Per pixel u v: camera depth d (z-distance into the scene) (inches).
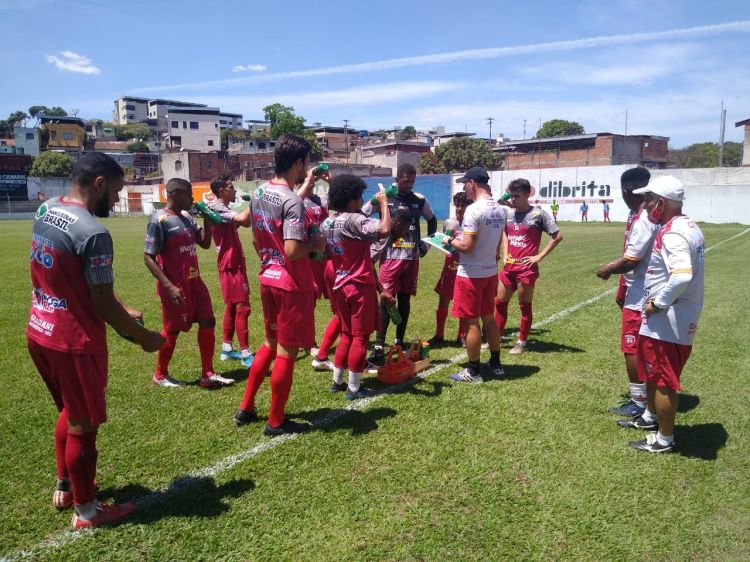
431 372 222.1
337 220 185.0
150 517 121.9
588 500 127.6
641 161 2290.8
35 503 127.5
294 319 155.9
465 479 136.6
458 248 198.1
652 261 148.4
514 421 171.0
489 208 198.1
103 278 110.2
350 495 129.5
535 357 240.2
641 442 154.2
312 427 167.5
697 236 142.4
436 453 149.8
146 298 373.1
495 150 2618.1
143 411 179.5
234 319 240.4
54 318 111.1
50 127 3147.1
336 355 196.4
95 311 114.8
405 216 186.9
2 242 853.2
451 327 297.6
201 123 3843.5
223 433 163.3
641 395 175.0
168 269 192.9
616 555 109.0
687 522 119.3
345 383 207.2
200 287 200.2
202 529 117.4
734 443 156.8
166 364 203.9
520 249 240.7
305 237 152.2
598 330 287.3
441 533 115.5
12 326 295.9
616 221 1462.8
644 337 149.5
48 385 122.0
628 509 124.2
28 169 2456.9
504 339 271.3
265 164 2527.1
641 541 113.2
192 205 203.5
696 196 1358.3
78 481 116.0
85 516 118.0
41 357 115.3
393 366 209.3
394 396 193.9
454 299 207.0
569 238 888.9
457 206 249.0
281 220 153.7
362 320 185.9
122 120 5457.7
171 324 195.3
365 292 185.0
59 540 114.2
